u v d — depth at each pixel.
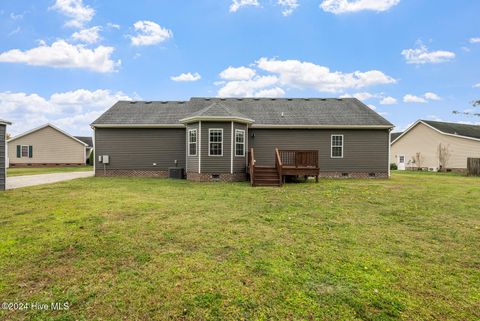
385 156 15.23
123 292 2.81
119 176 15.12
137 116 15.71
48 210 6.27
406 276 3.24
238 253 3.87
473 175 18.16
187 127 13.97
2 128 9.57
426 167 26.69
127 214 5.94
